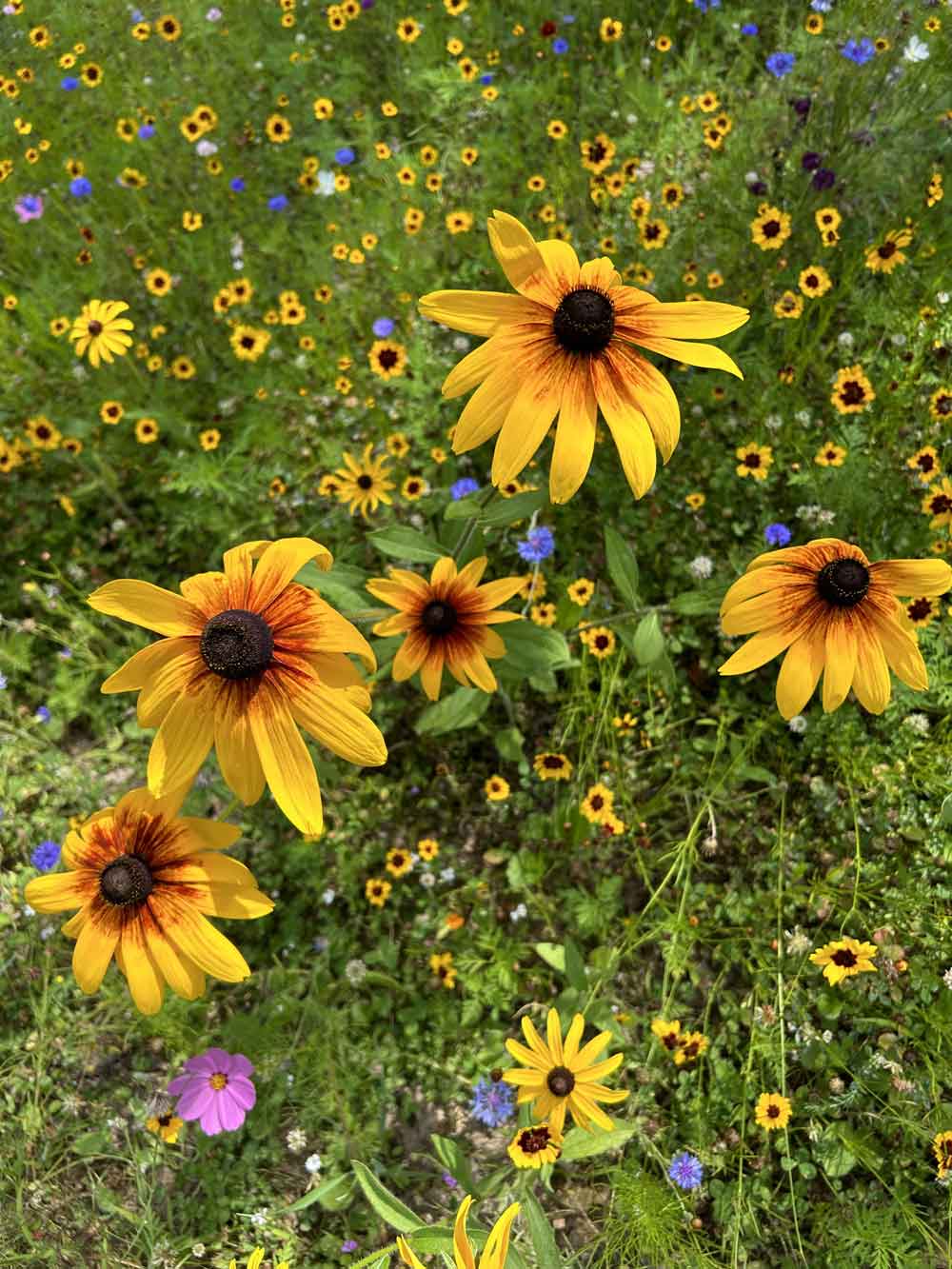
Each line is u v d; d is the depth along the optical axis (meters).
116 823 0.38
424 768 0.62
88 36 1.00
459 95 0.85
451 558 0.47
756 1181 0.48
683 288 0.71
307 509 0.70
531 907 0.57
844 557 0.37
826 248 0.70
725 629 0.38
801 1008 0.51
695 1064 0.51
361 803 0.61
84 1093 0.55
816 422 0.66
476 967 0.55
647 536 0.63
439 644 0.47
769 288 0.69
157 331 0.76
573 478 0.31
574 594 0.58
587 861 0.58
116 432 0.74
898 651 0.37
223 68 0.95
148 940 0.38
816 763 0.57
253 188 0.87
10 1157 0.53
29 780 0.63
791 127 0.76
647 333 0.33
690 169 0.78
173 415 0.72
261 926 0.58
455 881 0.59
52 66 0.98
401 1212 0.40
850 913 0.51
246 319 0.78
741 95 0.82
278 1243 0.50
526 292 0.33
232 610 0.32
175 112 0.92
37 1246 0.50
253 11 0.97
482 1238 0.38
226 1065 0.48
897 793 0.55
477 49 0.91
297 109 0.92
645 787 0.59
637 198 0.72
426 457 0.70
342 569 0.50
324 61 0.94
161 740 0.32
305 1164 0.52
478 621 0.47
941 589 0.37
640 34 0.87
